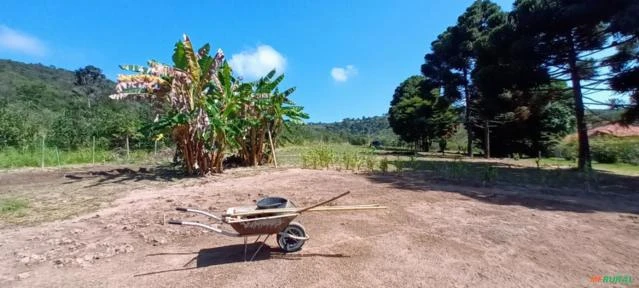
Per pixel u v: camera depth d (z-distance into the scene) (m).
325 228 4.87
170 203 6.63
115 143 18.48
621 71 12.16
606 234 4.62
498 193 7.43
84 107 24.89
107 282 3.35
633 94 11.87
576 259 3.78
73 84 60.09
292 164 13.75
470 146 24.34
